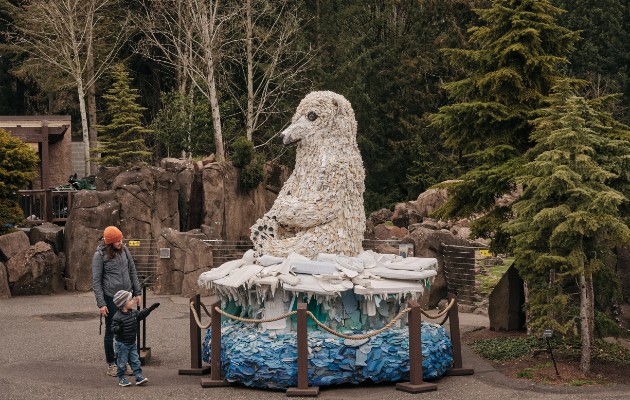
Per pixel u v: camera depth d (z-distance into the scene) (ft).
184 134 126.31
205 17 120.88
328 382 37.19
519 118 50.37
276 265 39.60
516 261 41.16
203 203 98.12
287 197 41.55
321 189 40.83
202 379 39.29
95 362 44.86
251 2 134.62
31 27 161.17
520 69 50.65
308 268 38.55
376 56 146.72
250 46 126.52
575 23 170.09
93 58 147.02
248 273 39.47
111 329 39.32
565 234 37.96
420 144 133.39
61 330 55.57
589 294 41.86
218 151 118.93
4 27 181.98
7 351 48.14
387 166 136.56
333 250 40.68
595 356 42.14
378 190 139.33
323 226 40.81
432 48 146.72
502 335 50.93
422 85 146.10
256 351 37.55
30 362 44.39
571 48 52.29
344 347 37.45
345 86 135.54
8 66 186.80
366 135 135.74
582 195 37.65
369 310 38.52
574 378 38.14
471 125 51.37
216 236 96.17
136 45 153.48
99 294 40.04
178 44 144.87
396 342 38.22
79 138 178.81
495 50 50.88
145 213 86.53
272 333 38.32
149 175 89.92
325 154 41.29
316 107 41.65
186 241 74.28
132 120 115.55
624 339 48.52
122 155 112.68
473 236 51.26
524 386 37.29
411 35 148.66
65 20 142.10
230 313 41.96
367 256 41.11
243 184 101.96
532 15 50.06
